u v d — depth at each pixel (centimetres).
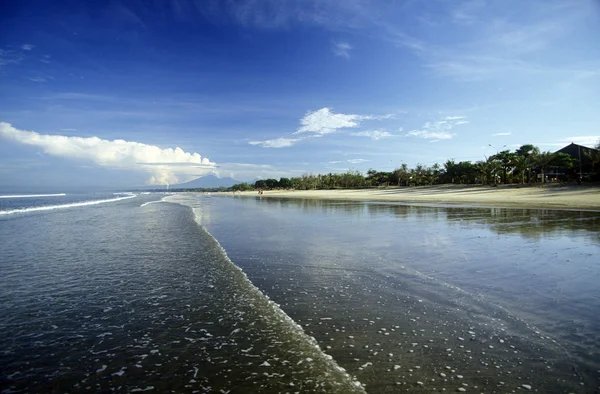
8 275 1006
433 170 11875
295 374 462
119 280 946
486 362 467
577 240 1344
